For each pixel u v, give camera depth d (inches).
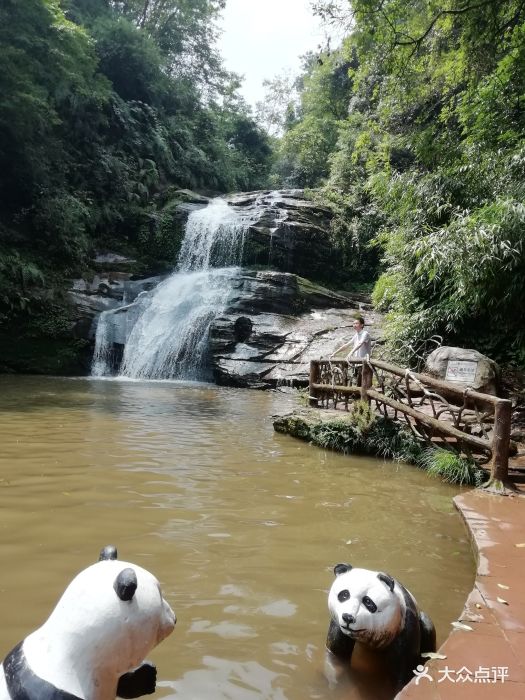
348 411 362.6
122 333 796.0
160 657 105.8
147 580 71.0
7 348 740.0
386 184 527.5
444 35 477.4
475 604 126.2
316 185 1360.7
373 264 1007.0
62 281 822.5
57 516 183.9
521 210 369.1
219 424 387.9
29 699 63.3
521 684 94.3
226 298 792.9
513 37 449.4
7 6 733.9
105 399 491.2
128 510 192.7
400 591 107.3
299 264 965.2
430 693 91.0
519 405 408.5
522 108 460.1
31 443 294.5
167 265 950.4
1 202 850.8
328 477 259.6
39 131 827.4
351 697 97.7
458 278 406.9
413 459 297.3
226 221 957.2
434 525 199.0
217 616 123.2
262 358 703.7
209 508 200.7
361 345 399.5
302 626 121.0
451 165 493.0
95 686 65.8
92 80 965.8
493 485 240.4
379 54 484.1
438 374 410.9
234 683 99.3
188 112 1323.8
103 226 959.0
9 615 119.8
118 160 1024.2
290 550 166.2
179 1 1353.3
